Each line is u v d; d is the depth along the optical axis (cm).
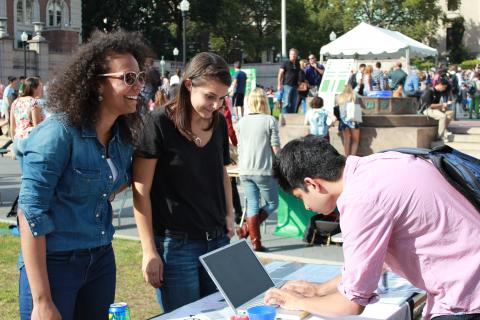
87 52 270
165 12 5644
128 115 296
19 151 265
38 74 3931
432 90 1559
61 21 5122
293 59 1639
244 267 319
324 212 258
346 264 238
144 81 279
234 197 809
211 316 294
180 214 339
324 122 1258
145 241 332
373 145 1409
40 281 259
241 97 1927
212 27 5856
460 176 235
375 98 1464
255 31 5916
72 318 280
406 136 1398
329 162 248
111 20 5441
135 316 487
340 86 1734
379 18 5488
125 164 297
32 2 4959
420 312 337
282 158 259
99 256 287
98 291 292
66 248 272
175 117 332
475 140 1504
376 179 234
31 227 254
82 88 266
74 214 272
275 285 330
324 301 260
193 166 337
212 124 343
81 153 268
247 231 719
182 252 341
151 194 343
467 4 6700
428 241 231
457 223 229
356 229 232
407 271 243
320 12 5712
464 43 6712
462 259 231
